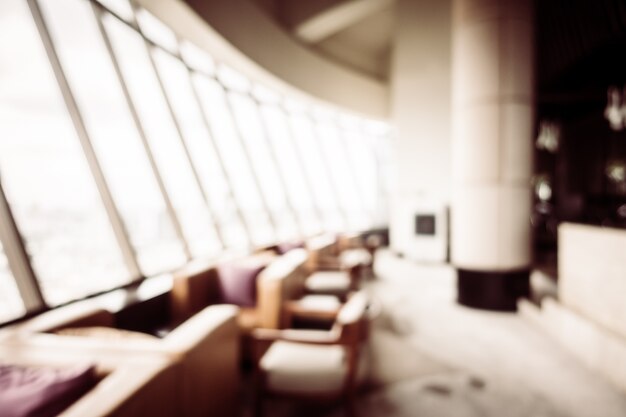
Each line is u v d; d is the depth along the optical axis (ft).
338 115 36.32
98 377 5.07
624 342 9.91
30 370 4.42
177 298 11.31
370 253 24.71
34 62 10.96
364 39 35.37
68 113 11.60
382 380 10.29
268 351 8.75
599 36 16.61
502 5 16.20
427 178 31.04
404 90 31.76
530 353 12.15
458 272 17.65
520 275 16.60
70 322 7.31
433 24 30.53
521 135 16.43
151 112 16.55
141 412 4.52
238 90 24.72
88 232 11.80
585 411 8.77
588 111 28.32
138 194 13.19
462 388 9.86
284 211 29.17
